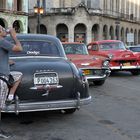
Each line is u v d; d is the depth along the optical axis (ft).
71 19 220.43
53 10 221.87
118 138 23.06
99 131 24.76
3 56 22.29
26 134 24.07
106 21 238.68
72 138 23.11
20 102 24.67
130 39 167.84
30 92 24.98
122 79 58.29
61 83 25.61
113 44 64.13
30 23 222.07
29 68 25.25
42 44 29.63
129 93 41.98
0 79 22.12
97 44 63.77
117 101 36.27
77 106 25.94
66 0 235.61
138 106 33.58
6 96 22.79
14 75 24.00
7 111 24.38
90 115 29.63
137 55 62.08
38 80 25.13
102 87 47.52
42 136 23.61
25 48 29.01
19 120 27.91
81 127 25.82
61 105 25.39
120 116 29.27
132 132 24.47
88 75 46.06
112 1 256.32
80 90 26.18
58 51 29.58
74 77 25.96
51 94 25.40
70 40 220.84
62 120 27.89
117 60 60.64
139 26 298.97
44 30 226.79
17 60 27.17
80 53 50.11
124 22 267.39
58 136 23.58
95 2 241.35
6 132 24.43
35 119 28.22
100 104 34.50
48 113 30.19
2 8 173.06
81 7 221.46
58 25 224.53
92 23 224.74
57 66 25.89
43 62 26.20
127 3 280.10
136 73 65.10
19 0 183.42
